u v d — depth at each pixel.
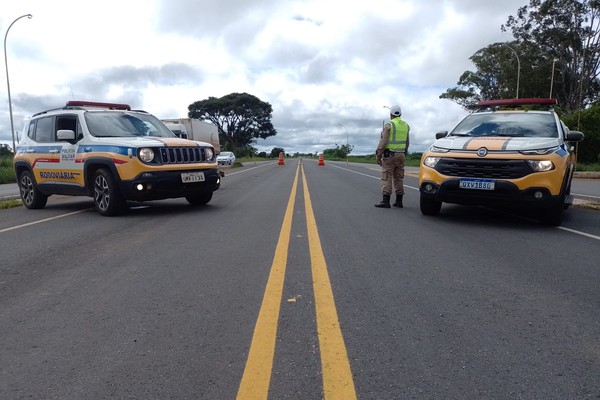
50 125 9.70
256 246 5.71
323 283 4.14
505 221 7.53
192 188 8.69
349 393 2.36
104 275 4.52
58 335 3.13
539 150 6.73
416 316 3.38
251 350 2.85
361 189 14.24
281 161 50.41
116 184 8.26
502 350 2.84
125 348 2.91
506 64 48.56
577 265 4.78
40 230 7.14
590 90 47.50
